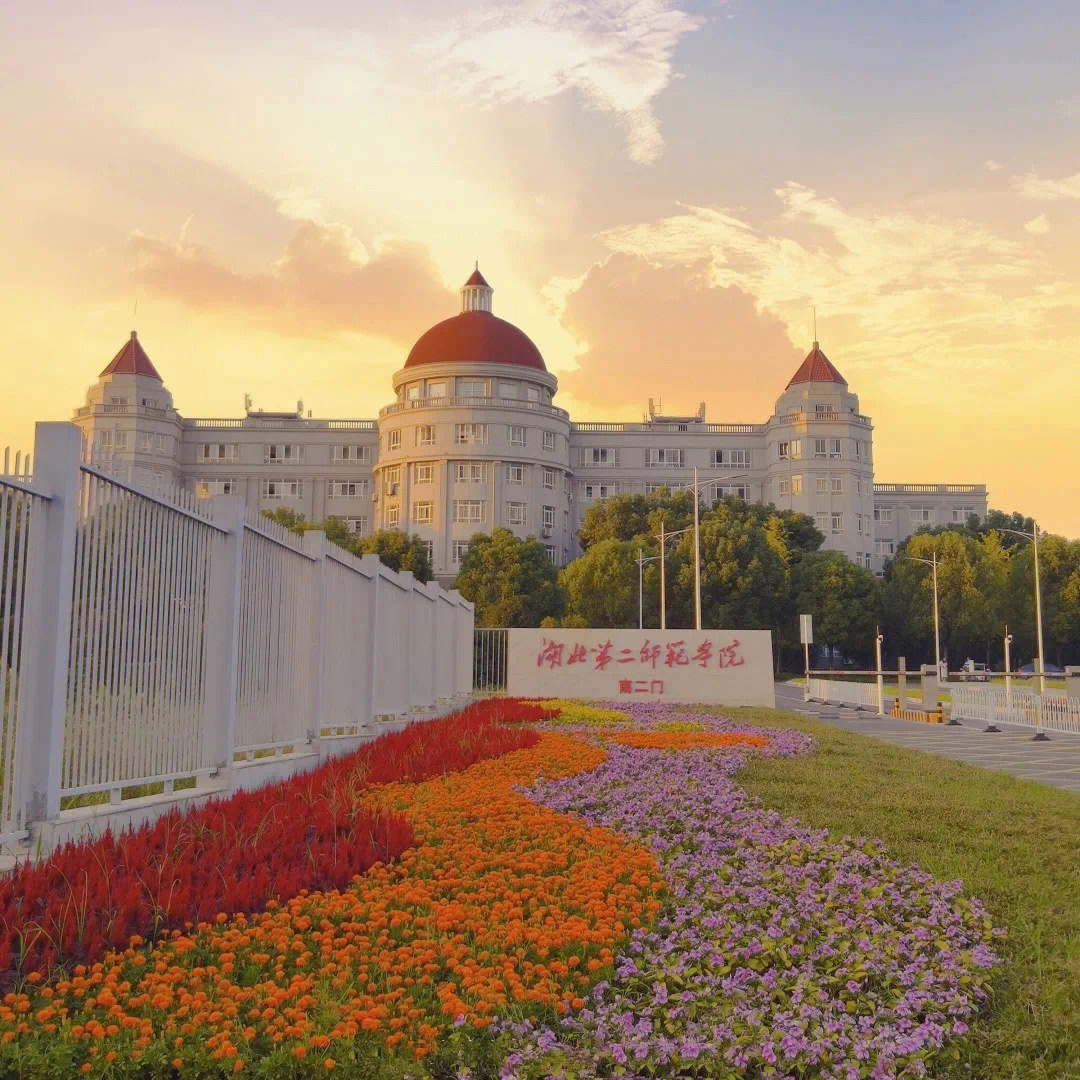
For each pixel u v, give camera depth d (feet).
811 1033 16.62
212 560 33.32
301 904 21.54
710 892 24.58
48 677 23.59
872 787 42.91
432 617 73.97
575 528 307.58
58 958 17.84
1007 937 22.04
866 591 236.84
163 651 29.73
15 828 22.80
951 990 18.79
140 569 28.22
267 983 17.47
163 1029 15.84
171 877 21.17
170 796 29.48
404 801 34.78
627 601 214.28
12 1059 14.52
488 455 272.92
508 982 18.39
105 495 26.30
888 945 20.93
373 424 307.17
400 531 248.73
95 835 24.89
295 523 249.55
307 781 34.99
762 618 226.79
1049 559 235.40
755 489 309.83
